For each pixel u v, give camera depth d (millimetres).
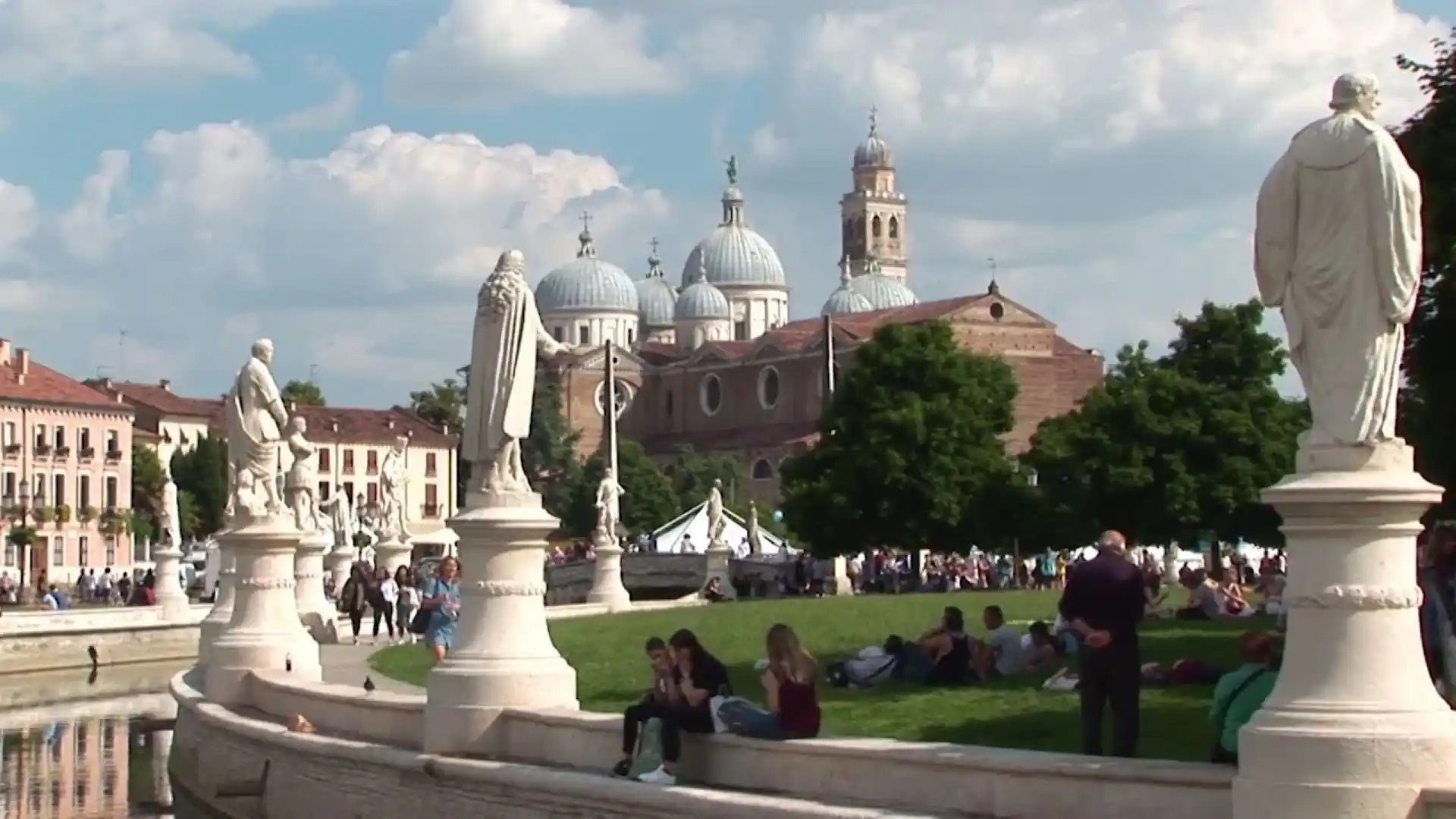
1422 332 38188
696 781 18406
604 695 29844
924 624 47688
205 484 158250
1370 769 13000
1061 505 93375
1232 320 88938
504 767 20188
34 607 87062
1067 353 183500
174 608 67625
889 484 95875
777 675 18016
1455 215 37906
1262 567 60781
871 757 16609
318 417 178750
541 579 22109
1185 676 26922
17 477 136375
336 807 23781
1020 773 15359
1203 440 87250
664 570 98812
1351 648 13266
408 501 181875
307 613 51344
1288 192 13609
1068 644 30656
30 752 37438
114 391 153375
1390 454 13312
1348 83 13602
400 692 29328
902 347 97875
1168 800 14469
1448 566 19547
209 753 28984
